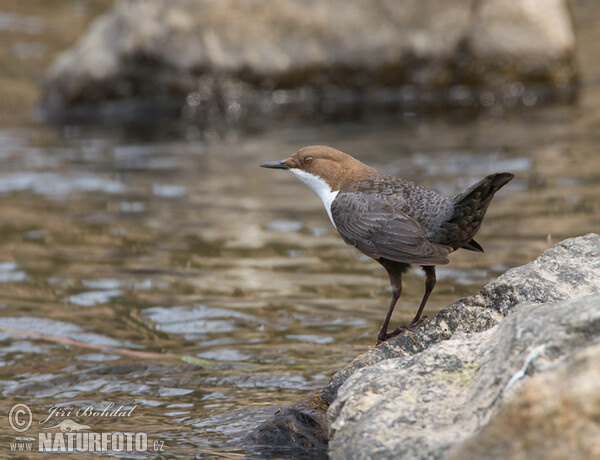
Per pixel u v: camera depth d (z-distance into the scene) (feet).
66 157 57.26
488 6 68.44
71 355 28.89
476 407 17.19
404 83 68.64
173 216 45.19
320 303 33.22
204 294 34.53
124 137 62.69
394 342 23.16
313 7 67.62
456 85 68.74
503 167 50.42
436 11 68.18
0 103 70.90
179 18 66.80
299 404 22.03
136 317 32.32
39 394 25.72
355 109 68.18
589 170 49.08
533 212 42.50
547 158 52.01
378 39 67.92
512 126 61.00
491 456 14.49
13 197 48.65
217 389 25.77
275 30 67.62
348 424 18.57
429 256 22.91
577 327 16.90
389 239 24.02
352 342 29.27
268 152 57.16
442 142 57.26
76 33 91.09
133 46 66.74
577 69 71.00
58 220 44.68
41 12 101.50
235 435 22.17
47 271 37.45
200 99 67.31
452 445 16.20
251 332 30.63
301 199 47.96
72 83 67.62
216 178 52.06
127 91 67.41
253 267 37.63
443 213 23.13
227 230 42.83
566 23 70.54
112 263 38.45
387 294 33.96
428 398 18.38
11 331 30.96
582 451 13.96
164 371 27.37
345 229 25.38
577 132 57.88
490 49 68.08
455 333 23.09
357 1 68.28
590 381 14.58
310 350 28.76
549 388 14.85
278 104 67.87
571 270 23.67
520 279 23.50
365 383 19.33
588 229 39.14
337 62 67.82
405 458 16.49
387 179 26.43
